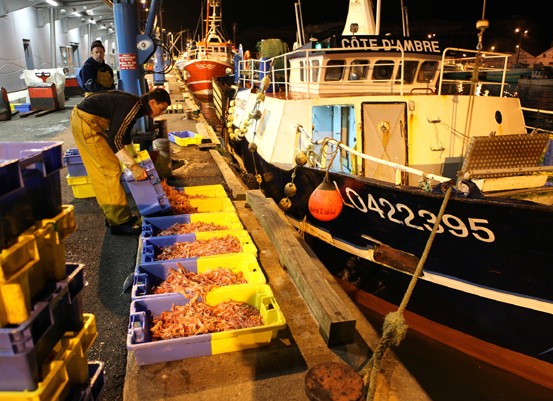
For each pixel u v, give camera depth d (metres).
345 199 5.00
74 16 27.05
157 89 4.48
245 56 13.25
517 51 57.88
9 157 2.23
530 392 4.18
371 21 8.61
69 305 2.19
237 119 11.30
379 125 6.11
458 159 6.38
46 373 1.90
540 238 3.43
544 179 4.38
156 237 4.21
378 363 2.52
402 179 6.11
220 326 3.01
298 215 6.23
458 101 6.45
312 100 6.30
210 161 8.60
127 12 6.72
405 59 7.28
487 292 4.00
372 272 5.05
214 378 2.72
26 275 1.74
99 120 4.55
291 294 3.70
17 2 18.50
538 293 3.69
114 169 4.79
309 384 2.15
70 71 27.31
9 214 1.75
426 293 4.52
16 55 20.14
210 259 3.77
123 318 3.56
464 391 4.33
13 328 1.71
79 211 5.81
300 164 5.40
